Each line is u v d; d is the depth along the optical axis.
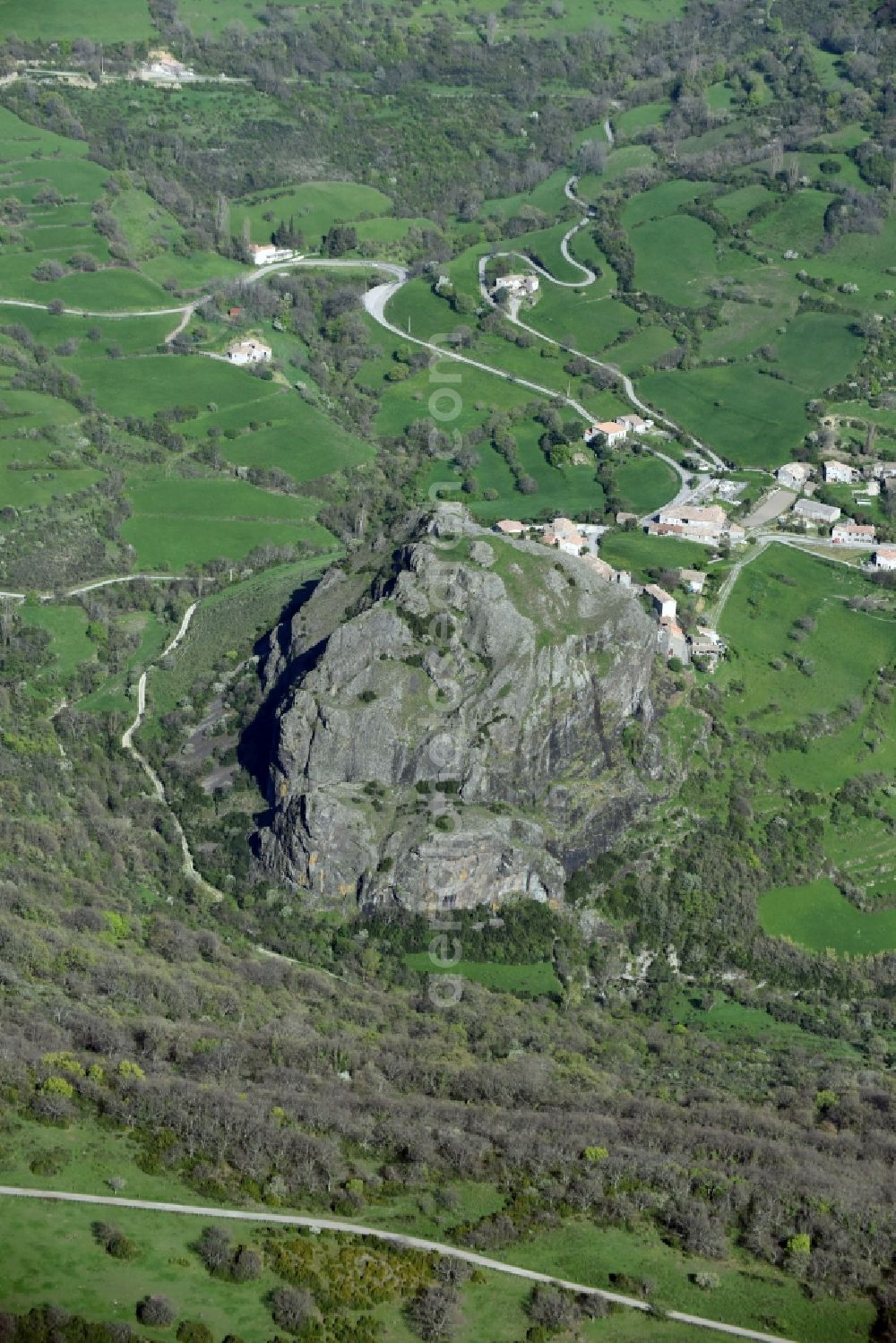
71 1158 169.38
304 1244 162.75
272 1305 154.62
